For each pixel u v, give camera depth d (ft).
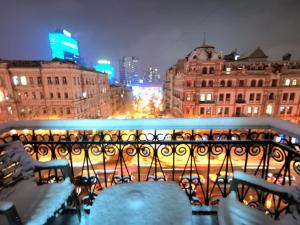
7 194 5.09
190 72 77.00
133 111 206.69
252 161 41.91
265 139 6.82
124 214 3.88
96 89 116.47
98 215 3.87
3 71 76.79
